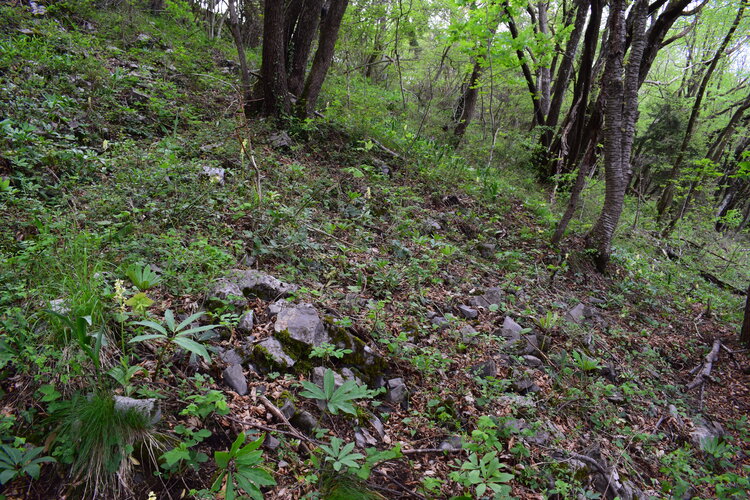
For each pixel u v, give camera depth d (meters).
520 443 3.19
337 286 4.58
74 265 3.06
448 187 8.71
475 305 5.29
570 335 5.27
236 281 3.77
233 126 7.14
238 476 2.07
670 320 7.38
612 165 8.02
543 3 14.23
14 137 4.58
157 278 3.20
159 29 11.12
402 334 4.01
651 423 4.35
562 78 12.96
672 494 3.41
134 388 2.50
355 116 9.37
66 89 6.29
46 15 9.02
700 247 12.80
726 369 6.09
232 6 7.90
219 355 3.09
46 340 2.52
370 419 3.18
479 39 9.66
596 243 8.20
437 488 2.75
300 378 3.19
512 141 13.68
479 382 3.77
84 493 2.10
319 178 6.74
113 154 5.39
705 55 16.56
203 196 4.84
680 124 17.56
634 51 8.00
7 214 3.76
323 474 2.53
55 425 2.28
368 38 15.50
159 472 2.26
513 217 8.80
